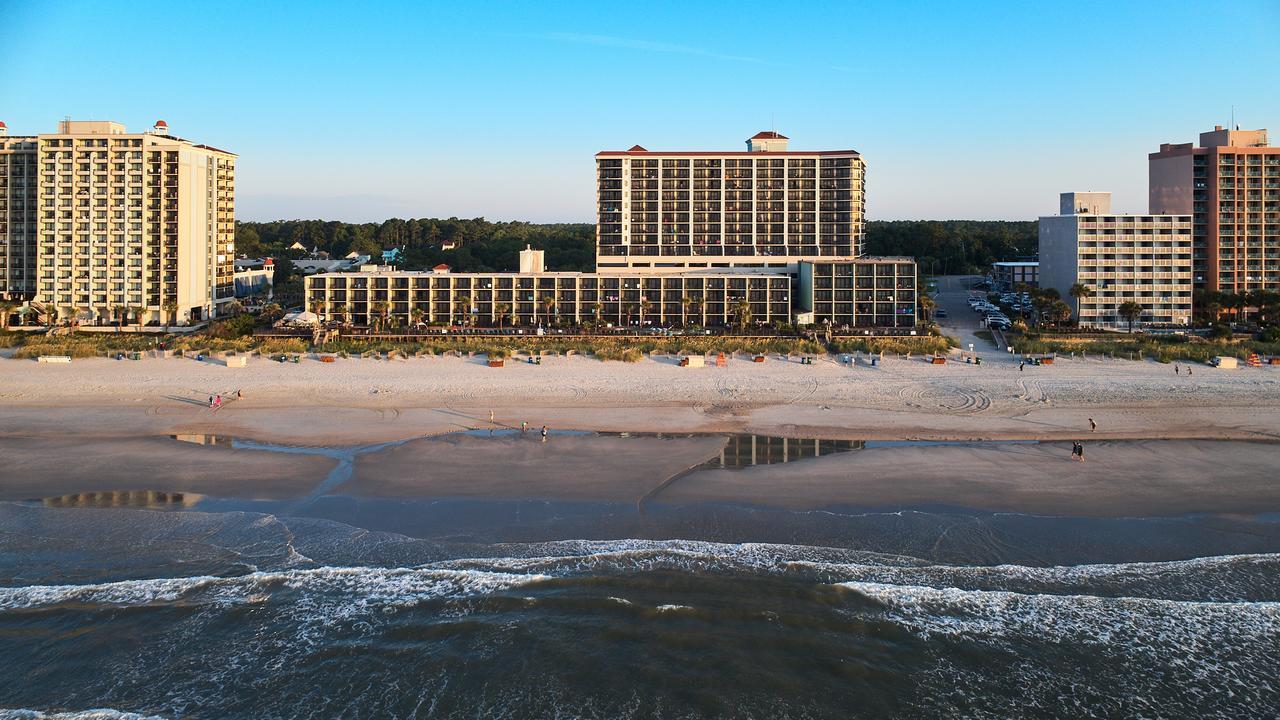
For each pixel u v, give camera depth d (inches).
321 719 1305.4
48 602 1600.6
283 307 7839.6
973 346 5068.9
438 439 2721.5
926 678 1405.0
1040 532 1916.8
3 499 2098.9
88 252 6456.7
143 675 1400.1
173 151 6437.0
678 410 3198.8
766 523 1963.6
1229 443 2677.2
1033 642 1498.5
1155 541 1870.1
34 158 6904.5
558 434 2805.1
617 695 1355.8
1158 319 6304.1
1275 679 1401.3
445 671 1413.6
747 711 1321.4
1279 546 1845.5
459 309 6314.0
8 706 1322.6
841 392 3533.5
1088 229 6279.5
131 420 2987.2
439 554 1800.0
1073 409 3181.6
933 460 2470.5
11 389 3511.3
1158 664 1439.5
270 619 1556.3
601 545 1840.6
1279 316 5895.7
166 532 1898.4
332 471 2347.4
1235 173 6707.7
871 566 1745.8
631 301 6373.0
